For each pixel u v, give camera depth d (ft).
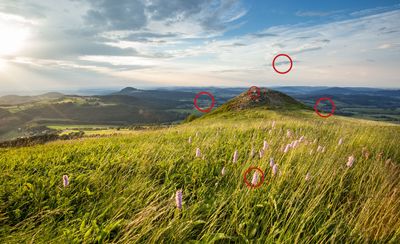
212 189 15.20
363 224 11.86
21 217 12.43
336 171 16.62
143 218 10.89
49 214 12.05
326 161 17.98
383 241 10.84
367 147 24.52
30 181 15.49
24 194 13.98
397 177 17.08
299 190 13.71
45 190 14.25
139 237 10.09
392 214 12.13
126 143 28.22
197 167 17.78
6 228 11.08
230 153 21.42
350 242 10.89
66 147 27.35
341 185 15.17
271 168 16.53
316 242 10.62
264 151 19.40
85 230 10.64
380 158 21.47
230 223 11.39
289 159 17.19
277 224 10.95
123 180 15.46
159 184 16.19
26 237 10.45
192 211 11.93
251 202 13.16
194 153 21.07
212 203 13.42
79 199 13.67
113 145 25.62
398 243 10.73
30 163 18.81
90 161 19.17
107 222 11.42
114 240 9.89
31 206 13.01
